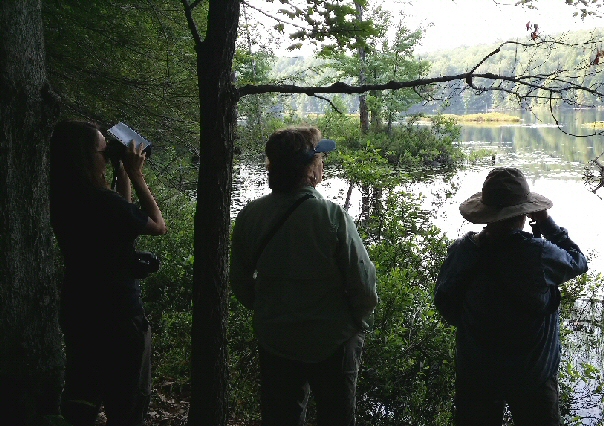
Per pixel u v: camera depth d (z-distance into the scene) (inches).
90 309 91.7
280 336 89.2
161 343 172.1
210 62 87.7
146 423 140.4
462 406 106.9
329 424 91.2
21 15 88.1
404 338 148.9
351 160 207.3
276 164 90.6
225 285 94.2
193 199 330.0
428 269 186.1
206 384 95.8
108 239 91.1
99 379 94.4
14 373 89.4
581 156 999.0
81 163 91.7
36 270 92.5
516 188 98.3
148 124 227.8
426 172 775.1
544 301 97.3
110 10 200.1
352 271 86.4
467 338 103.0
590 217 482.6
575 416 168.4
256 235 91.3
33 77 90.2
